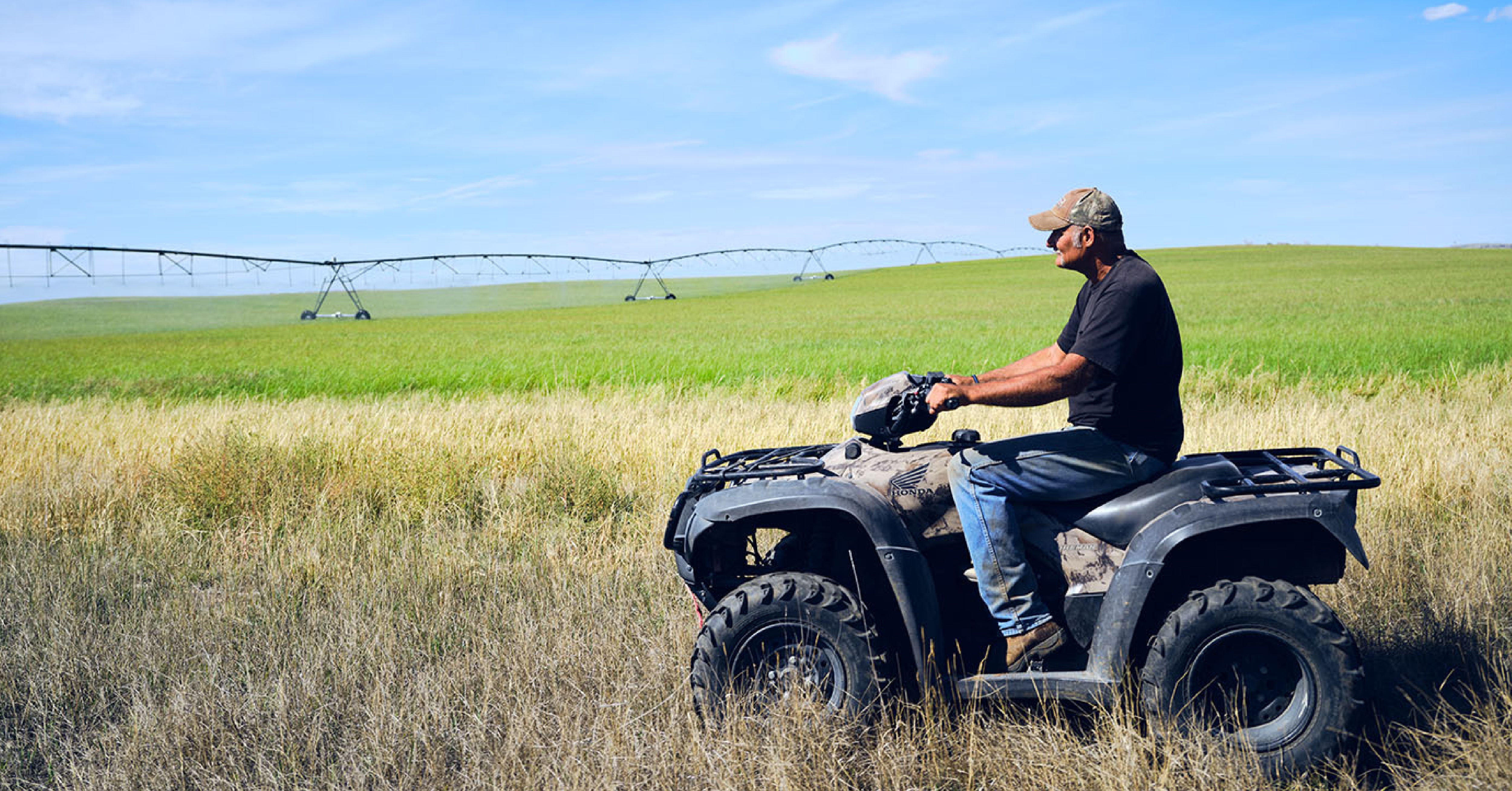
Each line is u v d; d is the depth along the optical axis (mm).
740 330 42719
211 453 7836
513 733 3486
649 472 7551
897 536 3373
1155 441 3459
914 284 100500
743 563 4059
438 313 102625
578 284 169750
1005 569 3393
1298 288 57906
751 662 3445
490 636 4574
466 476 7562
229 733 3676
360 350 37094
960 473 3449
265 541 6262
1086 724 3547
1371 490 6098
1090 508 3527
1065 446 3422
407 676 4160
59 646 4500
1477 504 5754
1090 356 3355
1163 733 3178
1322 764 3117
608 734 3449
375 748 3506
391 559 5797
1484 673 3684
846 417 10078
